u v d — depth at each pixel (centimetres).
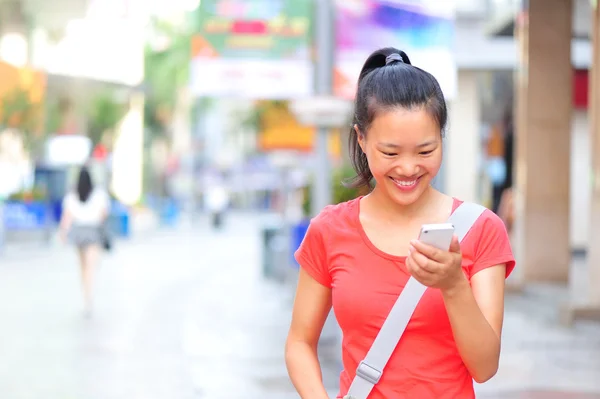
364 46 1623
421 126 260
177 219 6500
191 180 7206
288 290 1883
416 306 269
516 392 852
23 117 3488
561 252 1698
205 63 1733
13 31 3856
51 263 2527
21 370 983
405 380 271
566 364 1000
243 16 1734
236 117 3744
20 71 3519
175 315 1463
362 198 293
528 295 1611
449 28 1736
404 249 278
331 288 300
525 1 1673
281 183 3028
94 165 4500
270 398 840
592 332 1229
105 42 4469
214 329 1304
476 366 261
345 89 1598
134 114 5341
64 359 1052
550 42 1669
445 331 271
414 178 267
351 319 280
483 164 3030
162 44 5272
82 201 1433
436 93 265
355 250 284
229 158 10850
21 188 3494
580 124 2530
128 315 1455
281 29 1733
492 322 268
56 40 4159
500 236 278
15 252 2883
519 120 1712
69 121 4469
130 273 2275
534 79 1675
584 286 1672
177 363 1027
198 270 2414
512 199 1989
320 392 290
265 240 2147
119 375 955
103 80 4488
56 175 4191
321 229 293
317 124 1154
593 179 1267
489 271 275
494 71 2439
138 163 5409
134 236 4309
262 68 1734
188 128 8831
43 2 3819
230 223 6775
